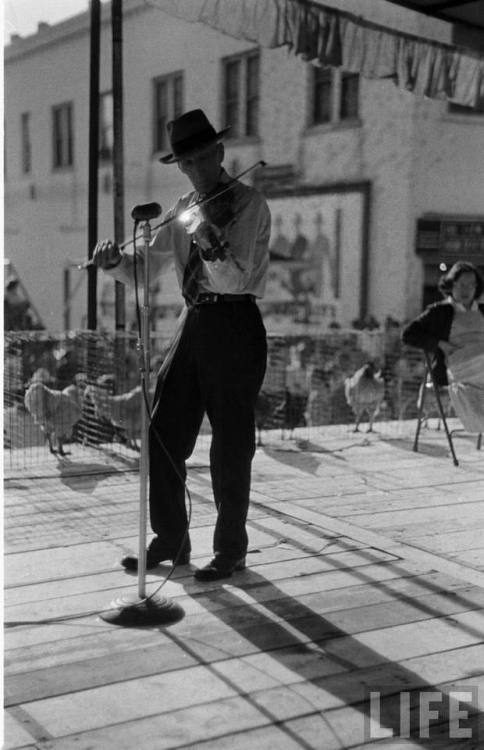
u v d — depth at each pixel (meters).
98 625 2.94
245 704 2.41
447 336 5.78
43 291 24.48
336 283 18.25
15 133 25.44
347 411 8.65
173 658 2.70
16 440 6.45
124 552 3.73
